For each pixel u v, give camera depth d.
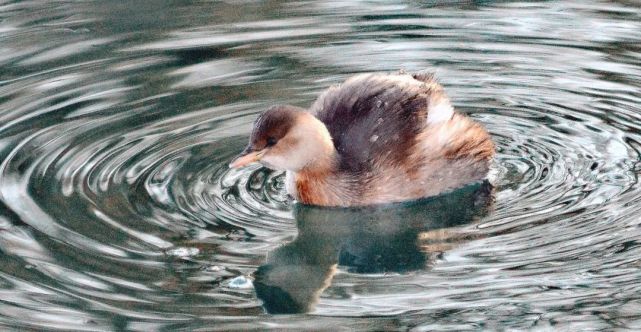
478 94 21.55
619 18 24.27
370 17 24.81
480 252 16.48
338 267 16.44
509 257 16.22
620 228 16.78
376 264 16.48
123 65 22.81
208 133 20.19
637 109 20.69
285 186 18.81
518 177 18.75
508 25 24.14
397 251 16.89
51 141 19.83
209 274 15.89
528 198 18.03
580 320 14.59
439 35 23.80
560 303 14.98
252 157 17.70
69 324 14.55
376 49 23.27
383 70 22.34
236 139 19.95
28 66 22.81
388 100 18.44
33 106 21.19
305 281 15.95
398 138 18.16
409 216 18.11
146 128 20.38
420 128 18.30
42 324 14.55
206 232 17.08
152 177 18.72
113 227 17.05
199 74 22.41
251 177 19.00
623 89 21.39
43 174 18.67
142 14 25.22
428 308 15.04
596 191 18.02
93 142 19.83
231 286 15.59
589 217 17.19
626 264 15.78
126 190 18.23
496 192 18.38
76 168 18.92
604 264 15.83
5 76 22.39
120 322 14.63
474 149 18.81
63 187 18.25
